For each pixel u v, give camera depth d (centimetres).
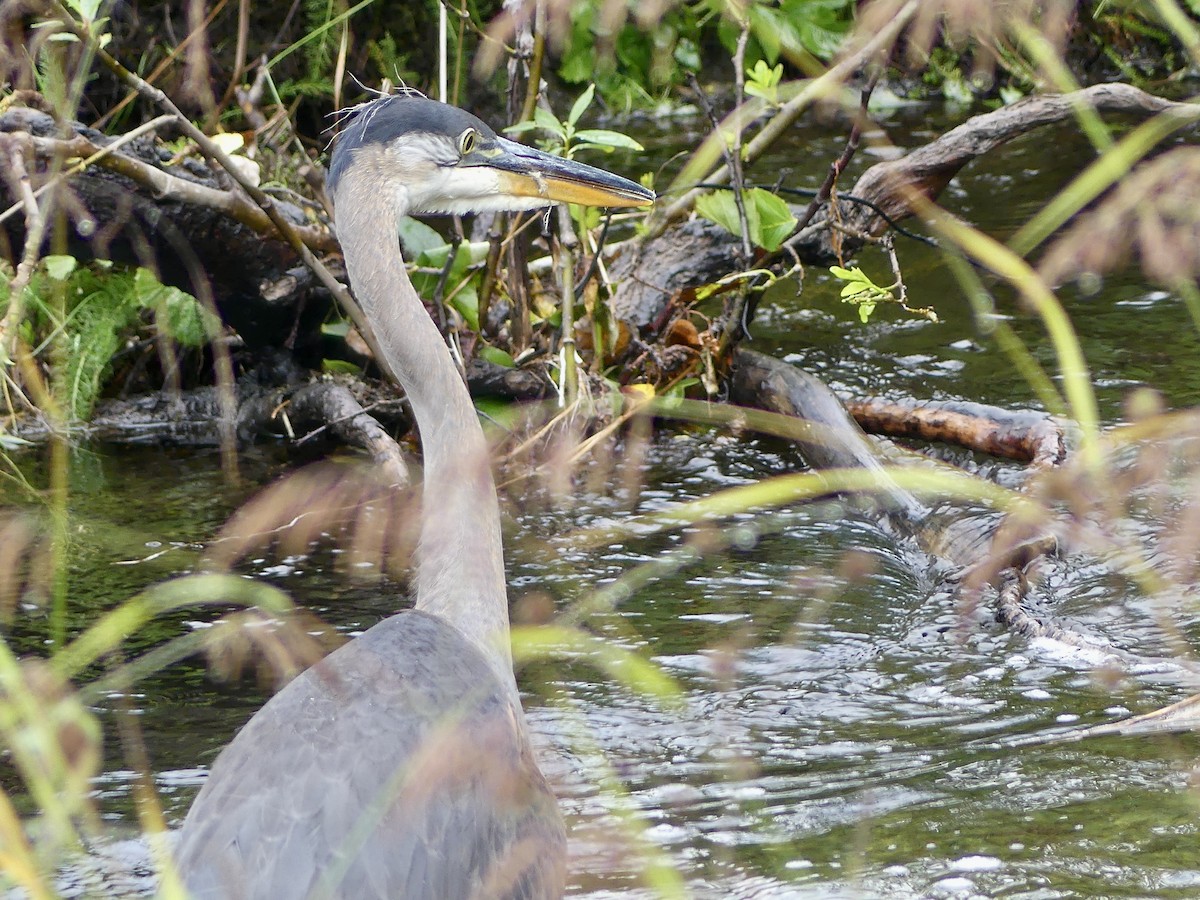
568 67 1310
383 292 682
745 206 1077
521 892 481
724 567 902
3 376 975
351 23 1741
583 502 1009
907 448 1077
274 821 452
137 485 1049
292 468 1080
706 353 1130
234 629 471
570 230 1069
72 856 595
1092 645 767
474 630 630
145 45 1595
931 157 1148
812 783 649
